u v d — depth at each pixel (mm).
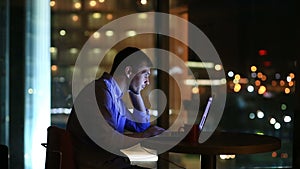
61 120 4656
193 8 4809
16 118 4539
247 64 4961
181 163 4801
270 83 4984
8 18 4477
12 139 4539
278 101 4980
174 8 4754
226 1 4902
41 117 4562
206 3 4844
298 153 4598
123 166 2959
